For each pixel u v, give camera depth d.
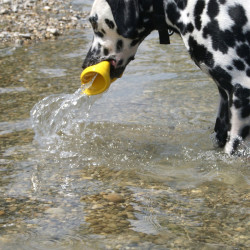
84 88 5.68
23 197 4.44
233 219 3.97
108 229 3.85
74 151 5.52
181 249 3.53
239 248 3.53
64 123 6.28
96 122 6.36
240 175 4.86
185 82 7.90
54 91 7.44
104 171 5.02
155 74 8.33
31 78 8.15
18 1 14.70
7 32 11.52
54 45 10.45
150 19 5.34
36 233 3.81
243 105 4.98
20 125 6.24
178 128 6.19
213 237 3.69
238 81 4.94
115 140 5.83
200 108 6.82
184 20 5.07
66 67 8.77
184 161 5.25
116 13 5.26
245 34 4.87
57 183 4.73
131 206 4.24
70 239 3.71
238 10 4.85
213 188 4.58
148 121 6.41
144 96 7.34
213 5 4.89
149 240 3.66
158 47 10.04
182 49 9.87
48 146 5.64
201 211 4.12
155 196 4.43
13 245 3.65
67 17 13.02
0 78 8.18
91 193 4.51
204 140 5.79
